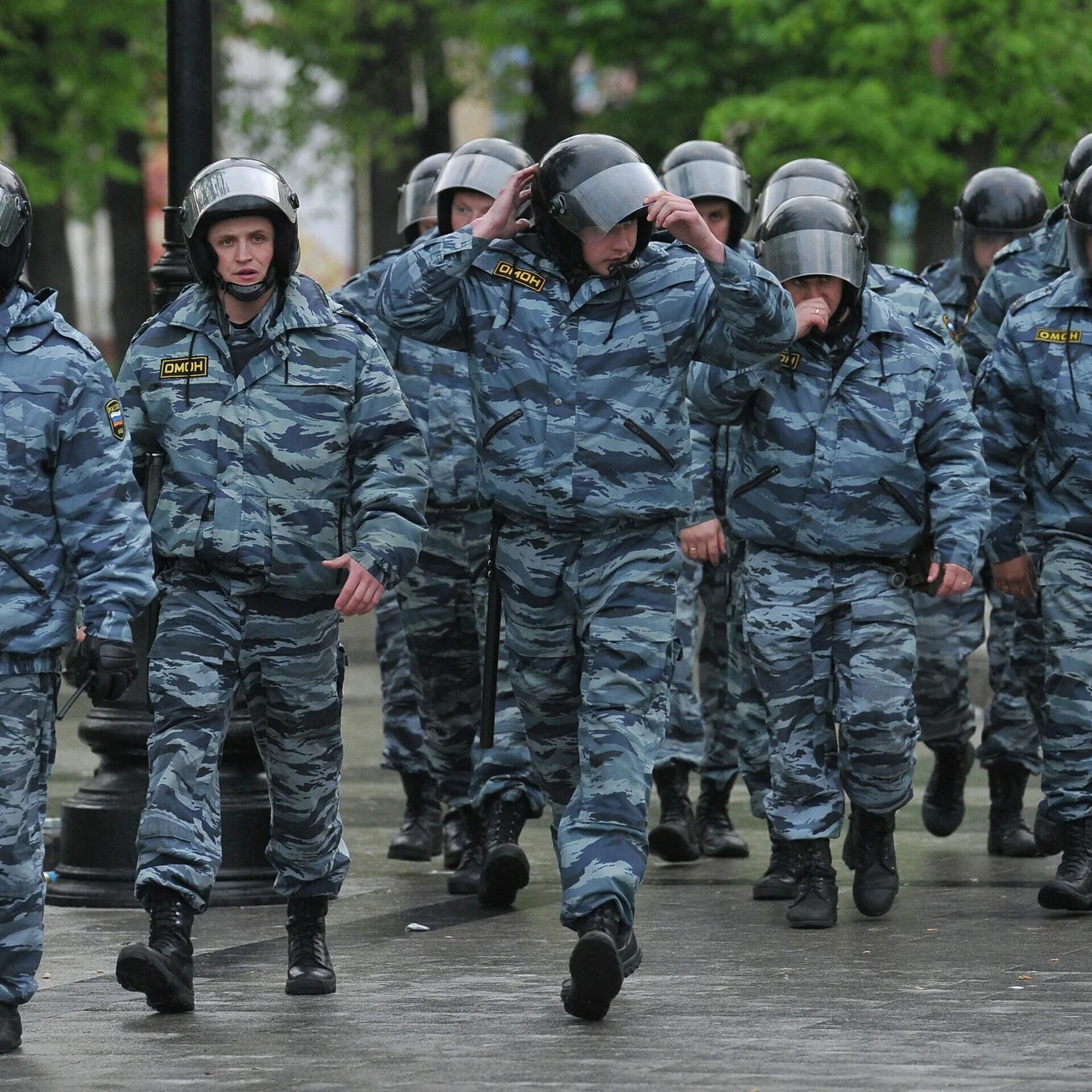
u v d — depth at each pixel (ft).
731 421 75.87
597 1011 61.26
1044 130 253.03
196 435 64.03
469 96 331.57
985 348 97.86
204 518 63.62
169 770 63.57
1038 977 67.72
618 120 294.87
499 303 64.44
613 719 63.05
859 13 245.04
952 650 94.68
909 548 78.28
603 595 63.87
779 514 78.28
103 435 58.65
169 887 62.85
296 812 65.98
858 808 80.43
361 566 63.41
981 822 108.58
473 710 90.53
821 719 79.36
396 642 97.96
